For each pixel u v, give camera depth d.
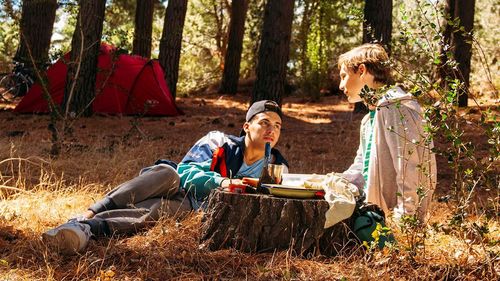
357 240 4.01
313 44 19.05
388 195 4.46
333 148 10.41
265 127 4.61
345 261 3.80
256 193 4.16
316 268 3.72
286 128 12.91
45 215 4.94
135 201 4.43
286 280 3.50
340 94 19.98
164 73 16.31
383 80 4.49
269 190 4.04
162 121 13.51
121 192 4.41
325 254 3.94
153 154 8.73
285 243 3.91
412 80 3.82
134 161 7.72
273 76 12.38
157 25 27.41
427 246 4.14
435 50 3.84
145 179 4.48
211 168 4.68
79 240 3.89
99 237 4.20
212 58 25.94
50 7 15.94
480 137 10.62
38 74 8.31
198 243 4.02
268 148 4.50
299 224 3.91
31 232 4.37
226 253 3.86
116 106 14.06
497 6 19.80
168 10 16.31
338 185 4.10
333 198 3.96
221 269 3.72
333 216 3.88
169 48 16.33
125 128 12.01
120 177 6.72
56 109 8.30
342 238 3.97
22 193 5.70
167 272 3.65
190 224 4.31
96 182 6.46
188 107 16.84
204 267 3.75
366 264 3.69
